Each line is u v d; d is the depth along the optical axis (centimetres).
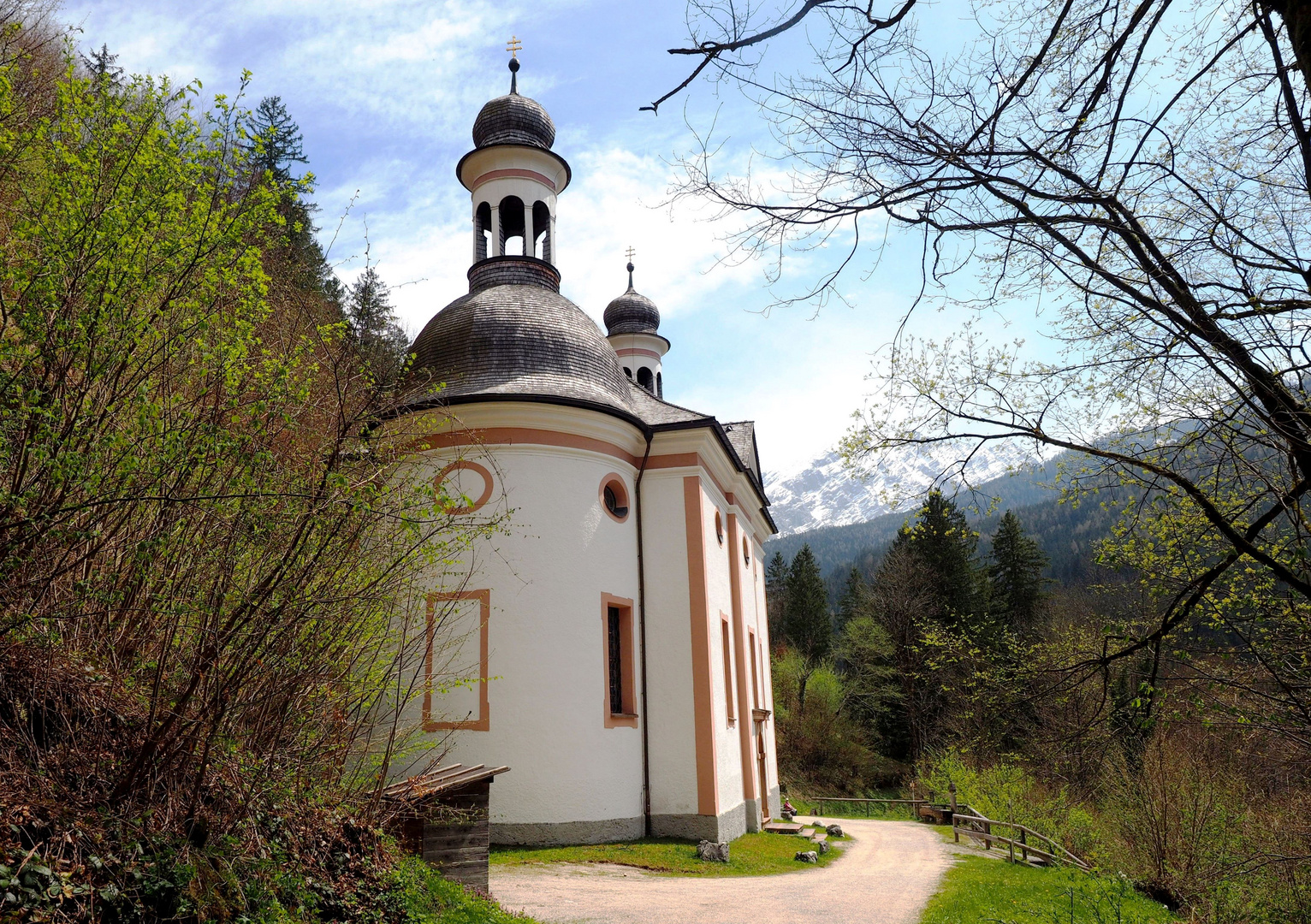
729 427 2631
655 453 1833
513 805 1486
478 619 1527
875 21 512
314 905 646
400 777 1267
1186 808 1495
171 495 537
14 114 543
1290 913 1273
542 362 1745
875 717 5012
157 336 544
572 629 1588
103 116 541
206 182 561
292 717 685
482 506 1576
